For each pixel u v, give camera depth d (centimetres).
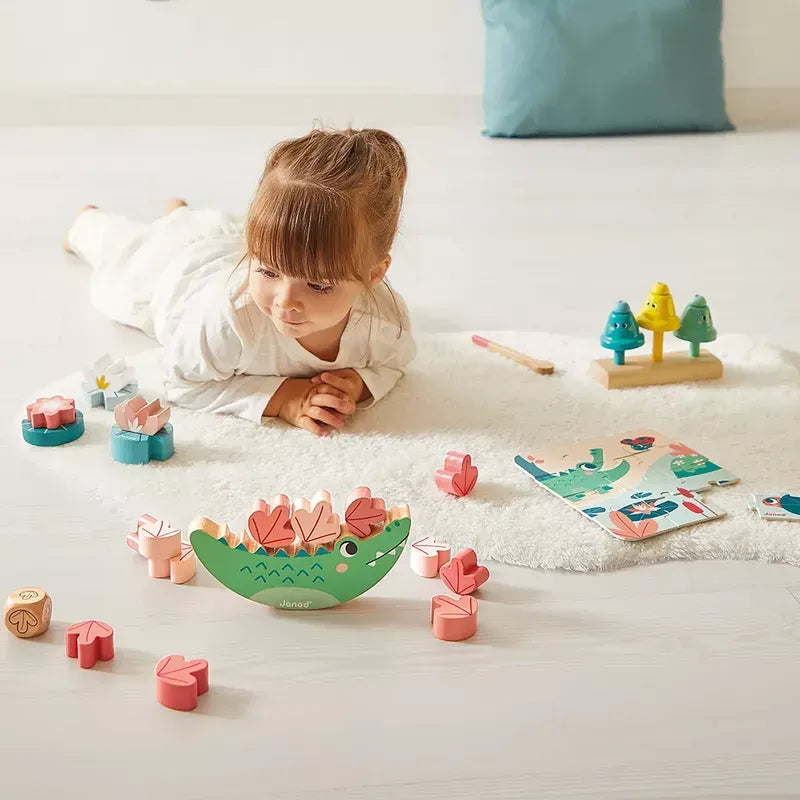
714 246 241
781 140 326
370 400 167
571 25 318
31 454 152
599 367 174
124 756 103
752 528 136
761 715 109
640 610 124
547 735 106
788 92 346
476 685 112
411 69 339
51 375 178
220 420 162
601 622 122
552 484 144
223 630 120
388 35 335
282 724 107
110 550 133
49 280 217
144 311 190
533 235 247
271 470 149
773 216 260
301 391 162
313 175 142
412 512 139
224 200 269
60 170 291
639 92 324
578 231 250
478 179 287
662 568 131
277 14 330
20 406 167
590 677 114
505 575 129
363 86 340
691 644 118
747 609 124
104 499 142
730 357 183
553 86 321
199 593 126
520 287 218
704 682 113
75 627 115
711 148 316
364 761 103
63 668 114
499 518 138
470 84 342
